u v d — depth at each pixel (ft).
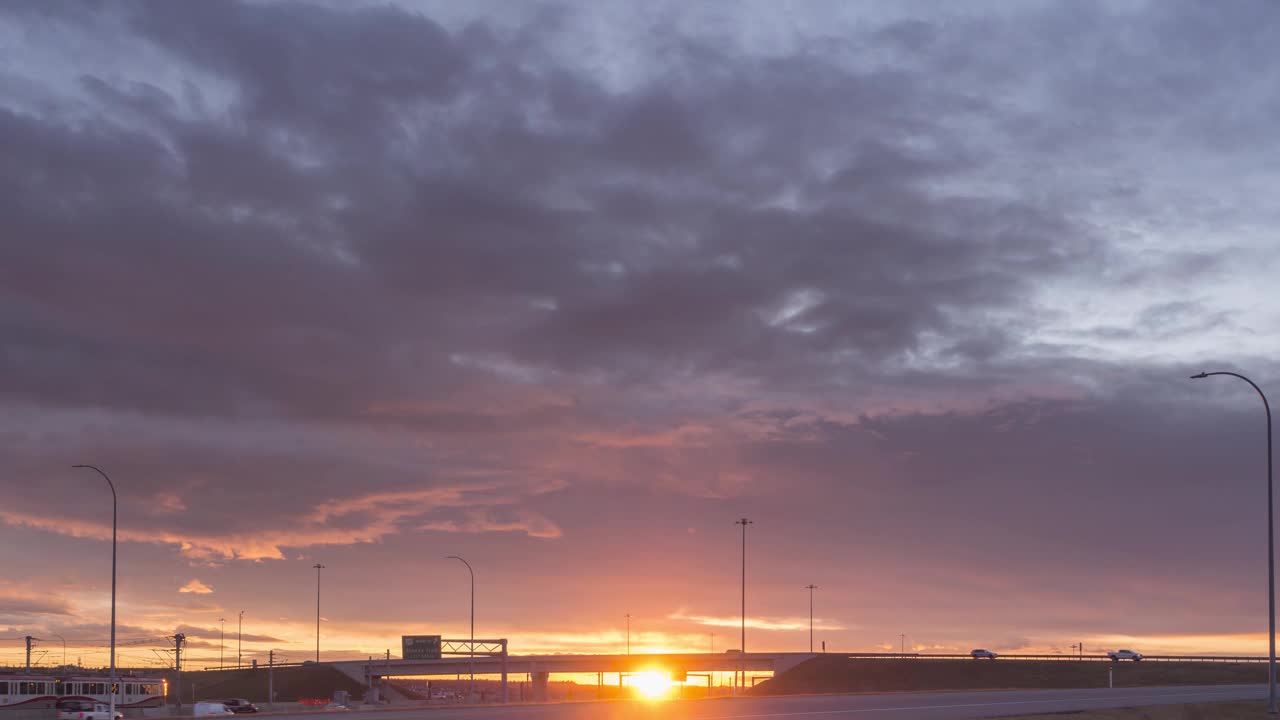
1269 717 191.31
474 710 181.98
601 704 196.75
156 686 438.81
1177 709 194.18
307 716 180.34
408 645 443.73
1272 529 200.03
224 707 421.59
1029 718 167.73
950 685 480.23
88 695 406.00
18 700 389.60
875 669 549.13
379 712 180.45
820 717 158.92
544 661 616.80
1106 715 176.55
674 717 159.33
